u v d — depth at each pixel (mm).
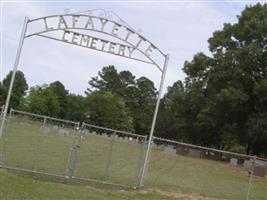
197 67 69875
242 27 67500
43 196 14250
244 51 63406
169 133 118688
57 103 130000
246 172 31141
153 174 26172
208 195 20312
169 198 17938
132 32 19094
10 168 18391
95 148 40375
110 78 161375
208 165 32875
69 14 18688
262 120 60625
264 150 64562
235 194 22344
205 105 68250
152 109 143750
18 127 42250
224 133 65812
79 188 16875
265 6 68250
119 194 17172
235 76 64000
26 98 125688
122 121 132125
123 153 39875
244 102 62812
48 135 41750
